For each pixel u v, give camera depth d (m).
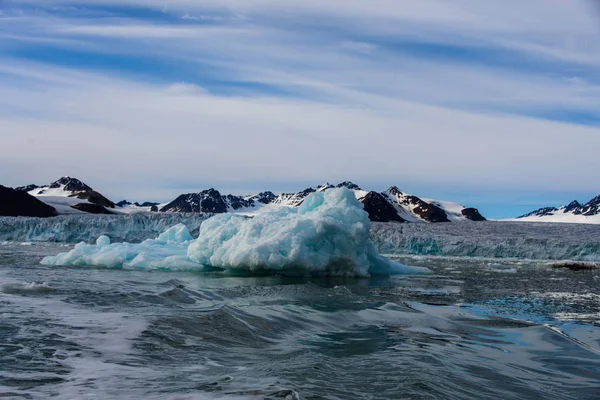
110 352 5.95
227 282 14.96
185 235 24.72
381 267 20.03
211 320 7.99
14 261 19.97
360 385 5.30
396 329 8.75
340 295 12.74
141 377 5.05
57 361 5.49
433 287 15.49
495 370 6.40
